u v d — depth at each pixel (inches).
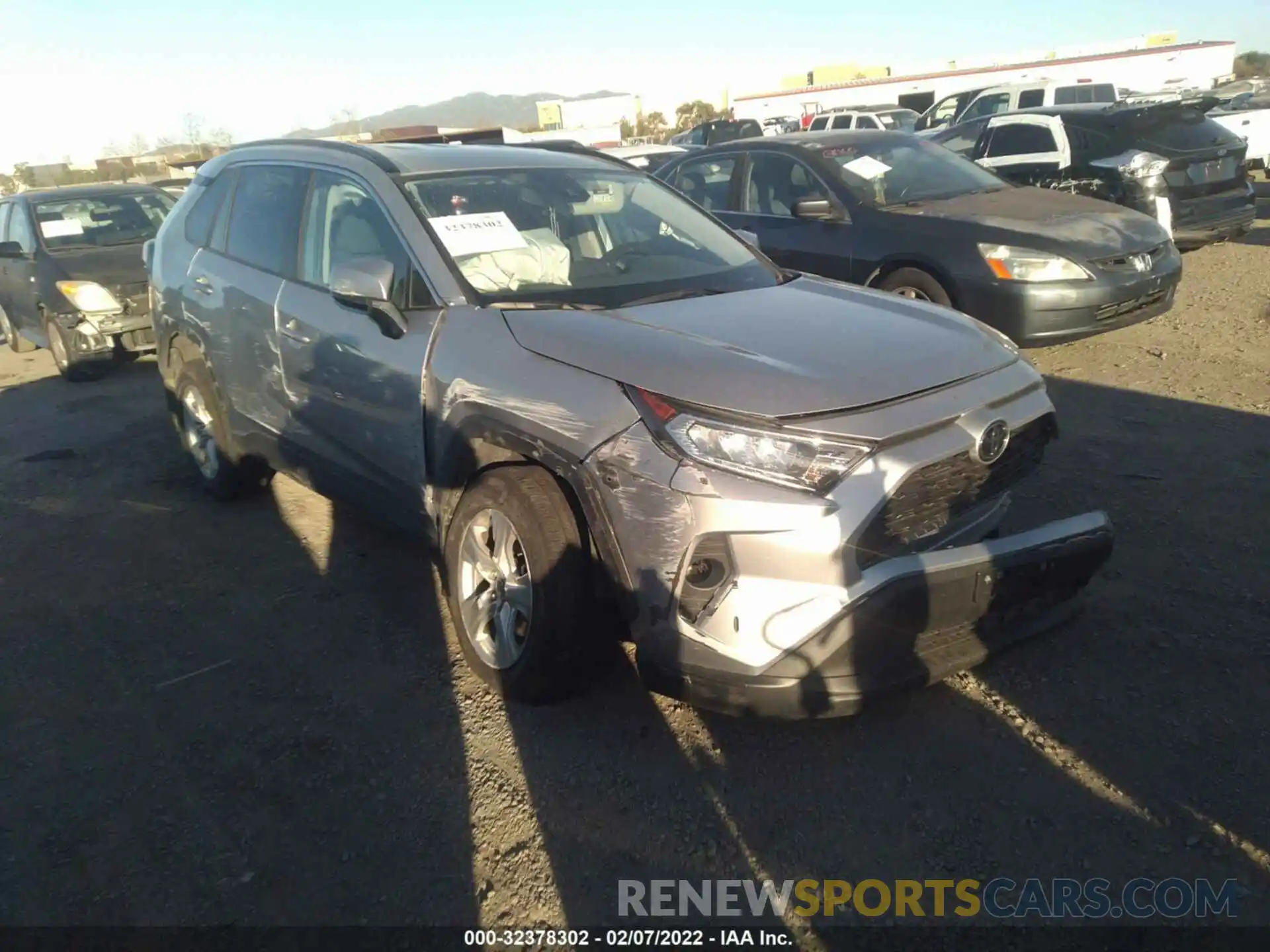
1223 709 126.0
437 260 144.9
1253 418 227.6
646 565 110.4
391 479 151.3
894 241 275.9
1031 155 407.5
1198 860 103.0
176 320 207.6
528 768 122.0
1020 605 122.3
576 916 99.8
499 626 131.5
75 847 112.4
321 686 143.3
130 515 214.4
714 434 107.2
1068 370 276.8
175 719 136.6
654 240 167.0
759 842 108.4
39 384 366.3
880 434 108.3
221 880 106.6
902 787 115.4
